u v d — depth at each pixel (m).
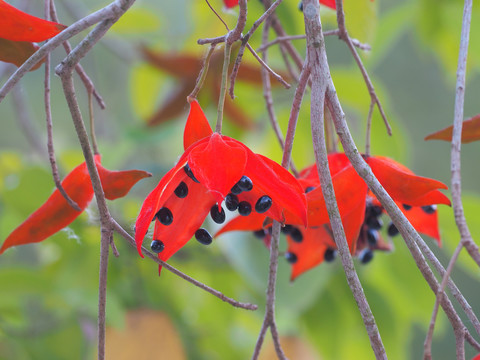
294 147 2.35
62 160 2.49
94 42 1.60
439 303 1.57
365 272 2.34
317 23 1.61
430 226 1.78
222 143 1.61
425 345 1.57
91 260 2.25
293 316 2.32
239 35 1.63
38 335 2.32
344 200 1.68
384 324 2.31
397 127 2.29
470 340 1.60
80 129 1.61
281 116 2.32
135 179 1.69
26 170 2.16
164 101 2.20
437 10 2.58
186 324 2.37
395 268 2.32
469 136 1.69
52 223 1.69
